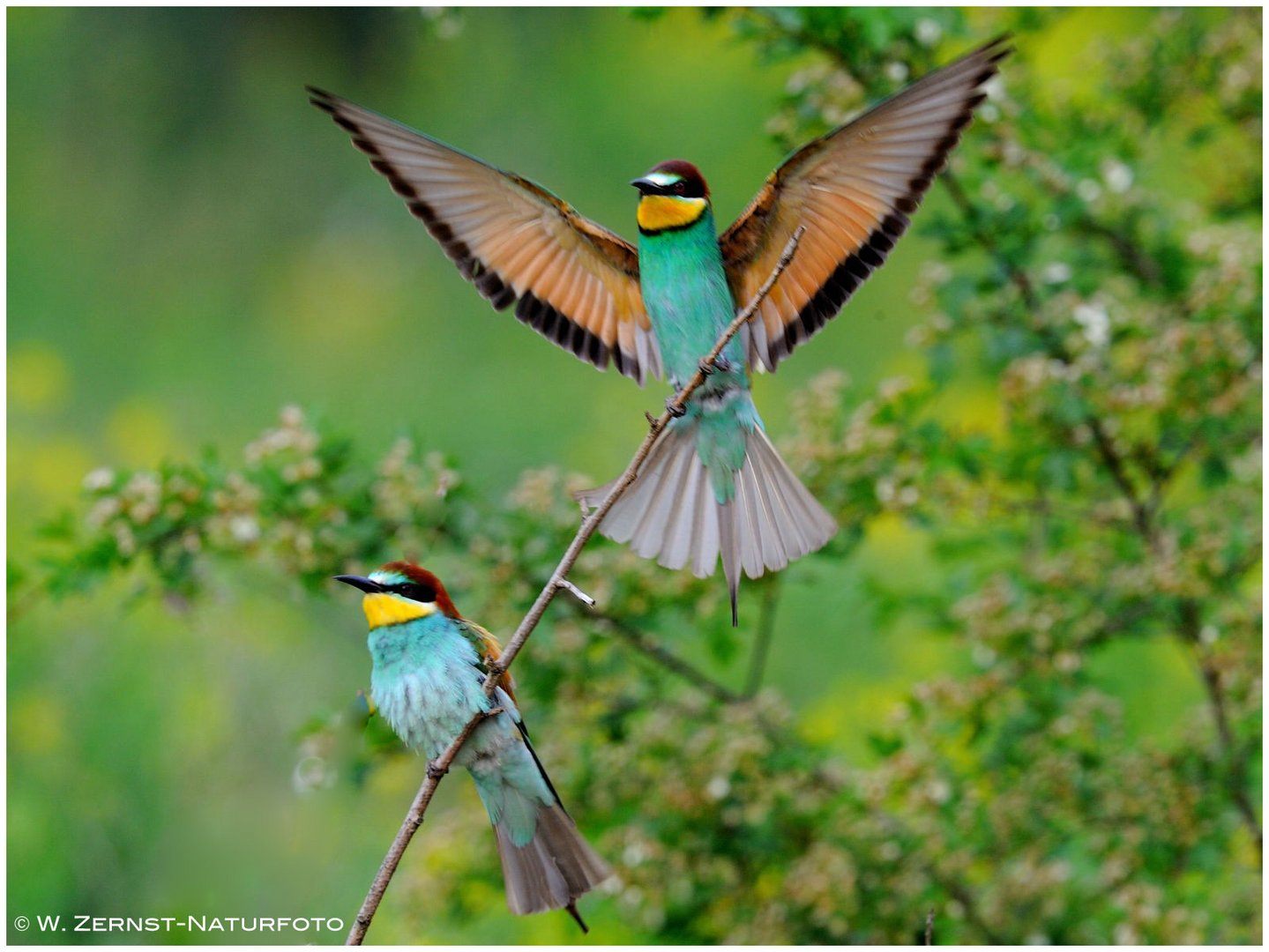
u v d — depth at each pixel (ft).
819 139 23.57
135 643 44.39
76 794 41.98
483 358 65.26
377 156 24.77
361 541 30.86
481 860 33.24
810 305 25.11
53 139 73.67
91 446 60.49
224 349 68.28
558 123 73.10
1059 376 32.19
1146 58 36.63
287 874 40.96
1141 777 31.32
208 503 30.99
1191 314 33.76
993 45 22.82
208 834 41.55
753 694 33.30
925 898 31.65
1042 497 33.83
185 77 76.07
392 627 24.97
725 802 32.22
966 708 31.71
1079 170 33.60
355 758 31.01
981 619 32.04
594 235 25.67
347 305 69.77
